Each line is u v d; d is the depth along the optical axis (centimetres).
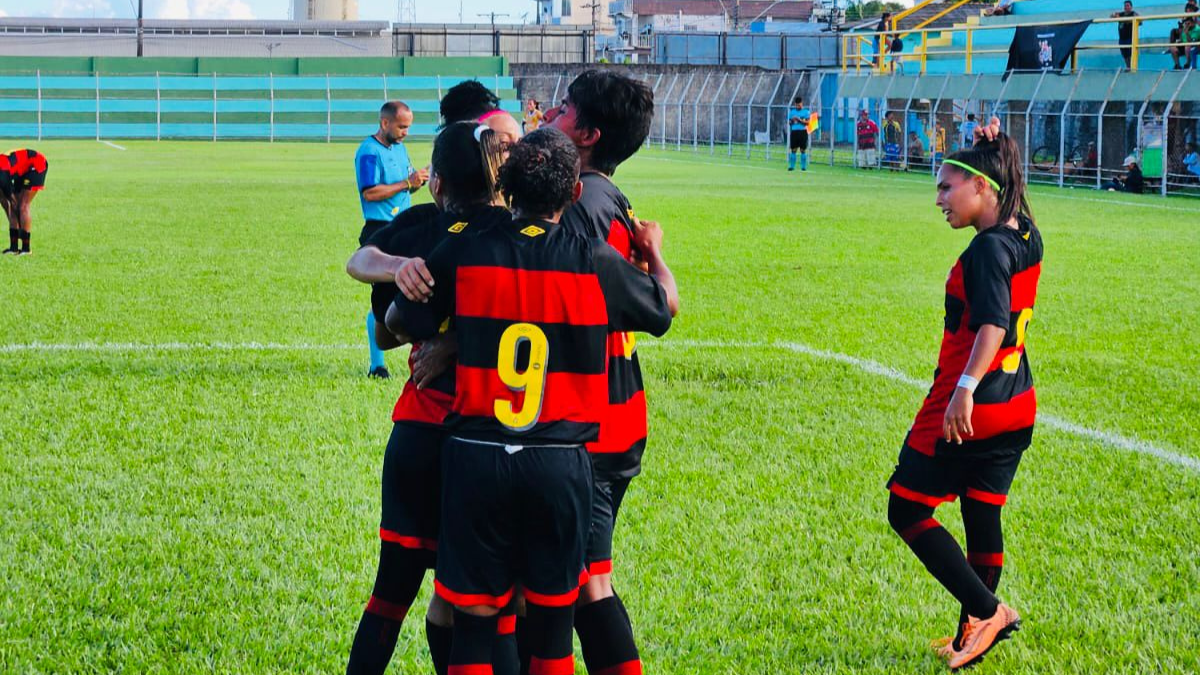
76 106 5516
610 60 6750
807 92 5219
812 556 528
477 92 466
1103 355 977
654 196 2586
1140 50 3388
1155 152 2686
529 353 332
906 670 424
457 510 336
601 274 342
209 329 1054
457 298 335
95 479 621
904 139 3603
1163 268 1489
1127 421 766
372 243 368
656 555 527
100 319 1095
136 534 542
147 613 460
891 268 1496
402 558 366
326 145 5134
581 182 379
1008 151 421
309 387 831
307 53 7038
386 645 370
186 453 669
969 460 421
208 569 504
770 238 1811
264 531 549
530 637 347
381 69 6094
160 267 1444
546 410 333
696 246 1705
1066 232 1888
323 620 456
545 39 7250
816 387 852
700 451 687
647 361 936
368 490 610
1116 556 530
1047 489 624
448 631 379
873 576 505
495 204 362
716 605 475
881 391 841
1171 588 495
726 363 927
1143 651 437
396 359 939
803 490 619
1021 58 3145
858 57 4062
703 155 4509
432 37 7131
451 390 351
